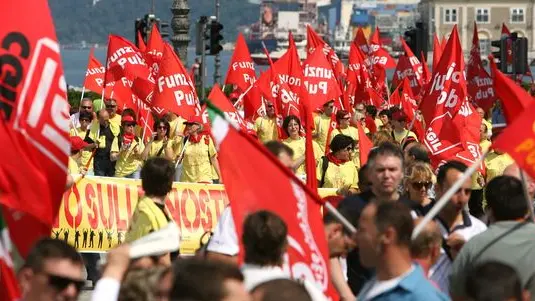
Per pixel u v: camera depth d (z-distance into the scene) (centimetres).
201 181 4459
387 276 1625
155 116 5269
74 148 3600
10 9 1889
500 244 1903
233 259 2077
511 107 2017
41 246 1546
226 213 2116
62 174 1872
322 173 3791
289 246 1761
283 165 1767
